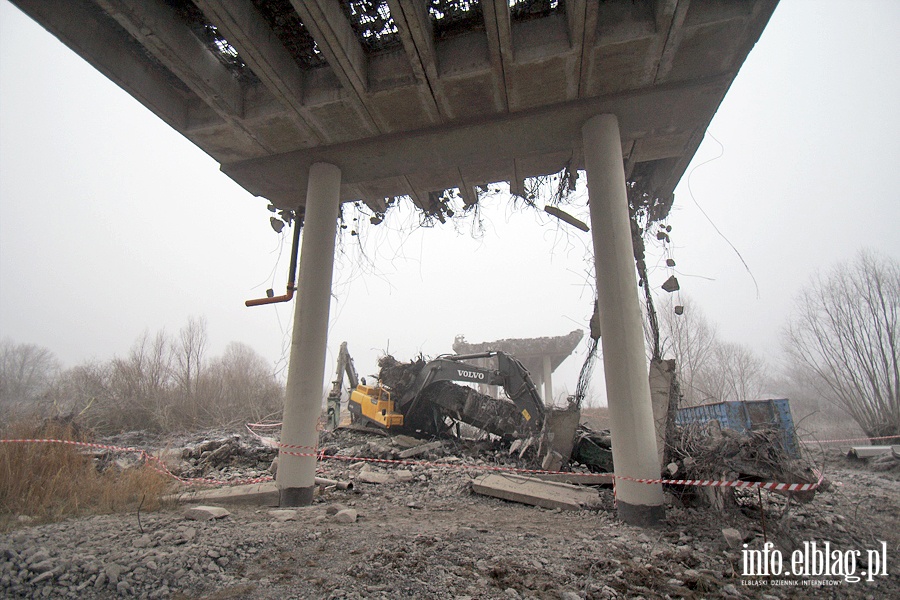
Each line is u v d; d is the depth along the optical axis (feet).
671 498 21.91
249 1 19.02
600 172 22.81
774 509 22.08
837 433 70.54
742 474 20.75
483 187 33.19
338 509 21.17
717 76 21.67
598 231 22.36
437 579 12.91
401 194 32.53
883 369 58.70
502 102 23.25
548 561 14.62
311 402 23.90
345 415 67.26
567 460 33.63
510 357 40.22
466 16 20.95
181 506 21.29
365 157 26.76
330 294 25.79
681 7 18.26
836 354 63.36
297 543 15.65
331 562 14.06
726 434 21.50
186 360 70.79
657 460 20.03
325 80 23.13
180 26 19.77
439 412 47.39
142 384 64.39
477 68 21.30
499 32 19.15
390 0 17.19
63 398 58.65
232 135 25.39
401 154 26.55
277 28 20.61
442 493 27.17
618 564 14.51
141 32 18.43
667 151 27.02
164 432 57.93
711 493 20.86
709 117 23.97
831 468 41.57
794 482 18.33
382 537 16.44
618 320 20.98
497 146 25.93
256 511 21.40
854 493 28.25
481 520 20.83
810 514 21.59
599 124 23.30
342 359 57.06
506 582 12.91
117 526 16.70
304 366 24.08
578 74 21.65
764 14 18.95
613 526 19.48
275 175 28.43
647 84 22.35
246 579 12.78
